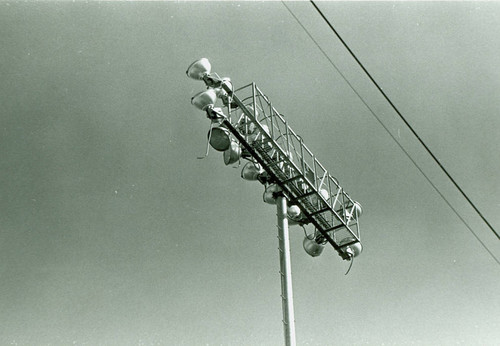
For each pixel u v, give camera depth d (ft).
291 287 40.42
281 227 42.75
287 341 38.32
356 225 47.21
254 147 42.60
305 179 43.06
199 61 41.55
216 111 40.98
